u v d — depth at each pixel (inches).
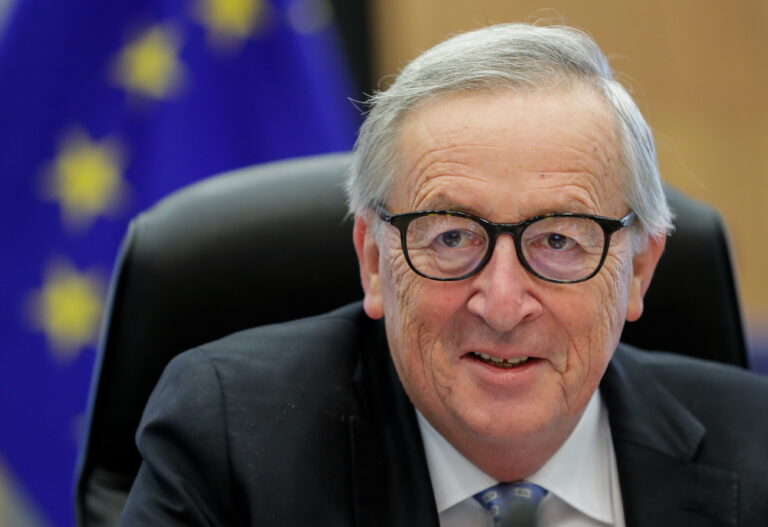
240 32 270.1
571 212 136.3
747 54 439.8
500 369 138.3
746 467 157.5
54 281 254.5
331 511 145.6
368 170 146.7
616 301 142.4
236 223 180.5
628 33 434.3
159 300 175.2
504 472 152.2
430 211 137.5
